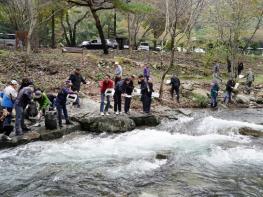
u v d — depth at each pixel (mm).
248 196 9094
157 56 35500
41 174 10156
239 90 25734
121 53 35531
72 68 24734
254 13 29578
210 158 11906
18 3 33656
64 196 8828
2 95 13414
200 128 15977
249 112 20234
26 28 33781
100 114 15773
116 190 9203
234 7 28219
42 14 33562
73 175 10117
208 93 22812
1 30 45938
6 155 11680
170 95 22062
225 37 31203
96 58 28109
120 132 14961
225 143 13789
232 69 28203
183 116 17797
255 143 13945
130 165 10969
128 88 16188
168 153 12195
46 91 19406
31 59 25328
